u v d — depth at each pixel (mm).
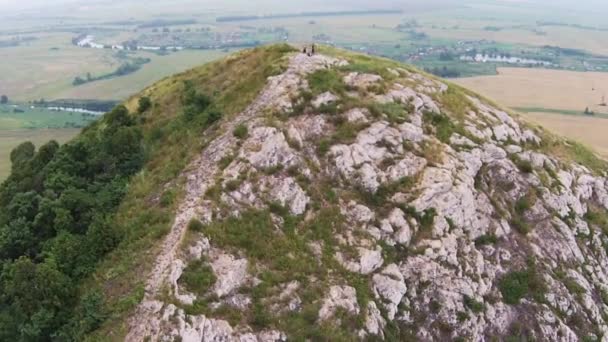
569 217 61844
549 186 62781
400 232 50844
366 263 48000
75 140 65188
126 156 57938
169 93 70188
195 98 64125
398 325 47281
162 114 66250
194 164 53719
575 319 53844
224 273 43156
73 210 51875
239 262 44281
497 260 54125
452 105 66438
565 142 74625
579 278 56562
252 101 59656
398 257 50188
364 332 44031
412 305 48719
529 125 73438
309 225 49500
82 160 59062
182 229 45594
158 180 53844
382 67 67938
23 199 55094
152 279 42219
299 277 45156
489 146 62250
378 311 46125
